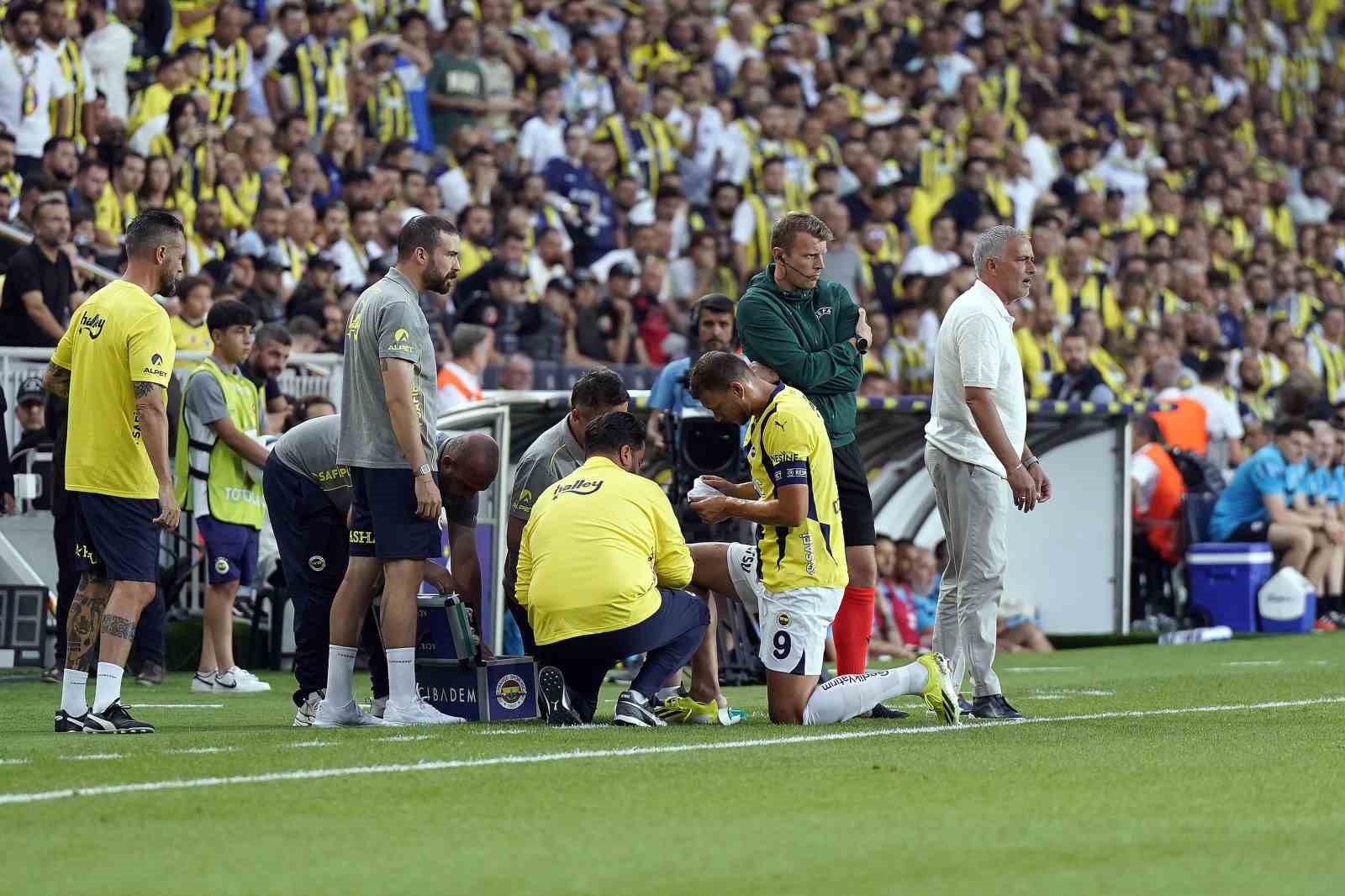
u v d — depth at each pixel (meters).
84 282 43.91
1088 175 74.81
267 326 35.75
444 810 15.77
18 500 37.25
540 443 25.91
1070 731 22.56
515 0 64.38
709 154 63.81
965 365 24.03
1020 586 46.25
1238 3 87.62
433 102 59.59
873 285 60.47
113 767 18.72
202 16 54.50
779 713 23.61
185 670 37.97
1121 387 62.69
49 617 35.34
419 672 24.75
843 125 68.44
